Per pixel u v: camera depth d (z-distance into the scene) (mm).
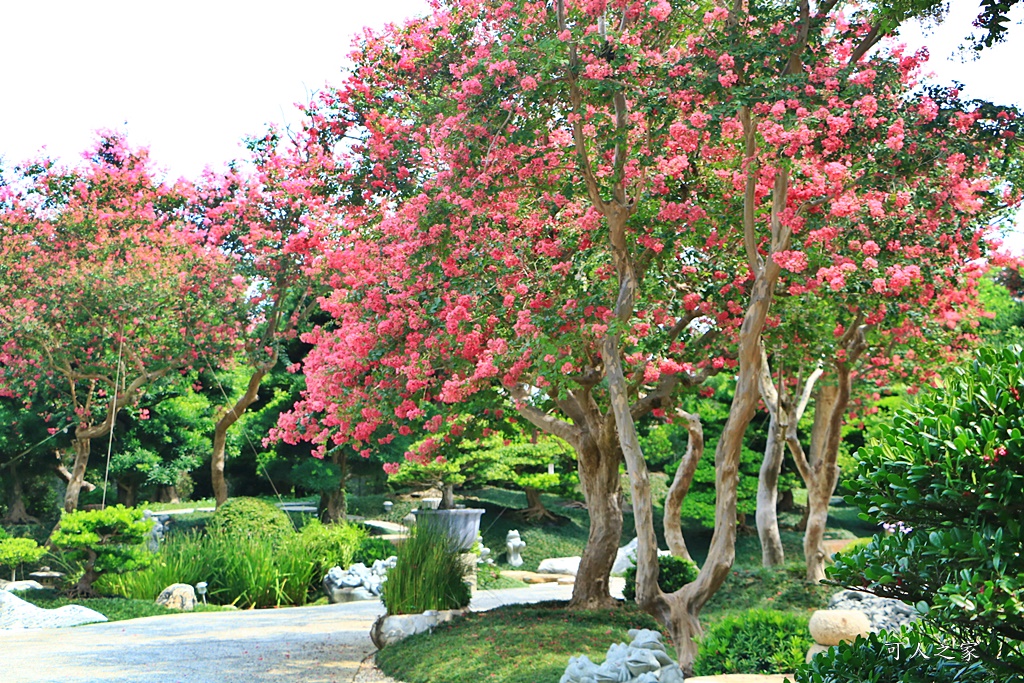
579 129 9453
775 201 9352
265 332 23953
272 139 21188
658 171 10133
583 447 12781
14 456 27391
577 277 9992
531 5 9352
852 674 4457
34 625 14648
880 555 4387
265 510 21312
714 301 11812
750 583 14102
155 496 35906
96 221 21562
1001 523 4125
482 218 9922
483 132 9523
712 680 6531
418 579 11945
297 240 15336
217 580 18281
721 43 8859
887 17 8250
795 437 14633
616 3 9641
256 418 27609
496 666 9242
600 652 9742
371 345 11797
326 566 19625
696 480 27781
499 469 25203
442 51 12242
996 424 4211
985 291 19188
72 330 21844
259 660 10844
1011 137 8875
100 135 22547
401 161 13727
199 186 21984
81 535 17281
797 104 8328
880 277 9508
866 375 15320
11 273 20969
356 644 12062
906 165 8898
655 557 9555
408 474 23734
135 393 23375
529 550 27500
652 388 13422
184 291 21719
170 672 10039
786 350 13477
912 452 4352
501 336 10500
